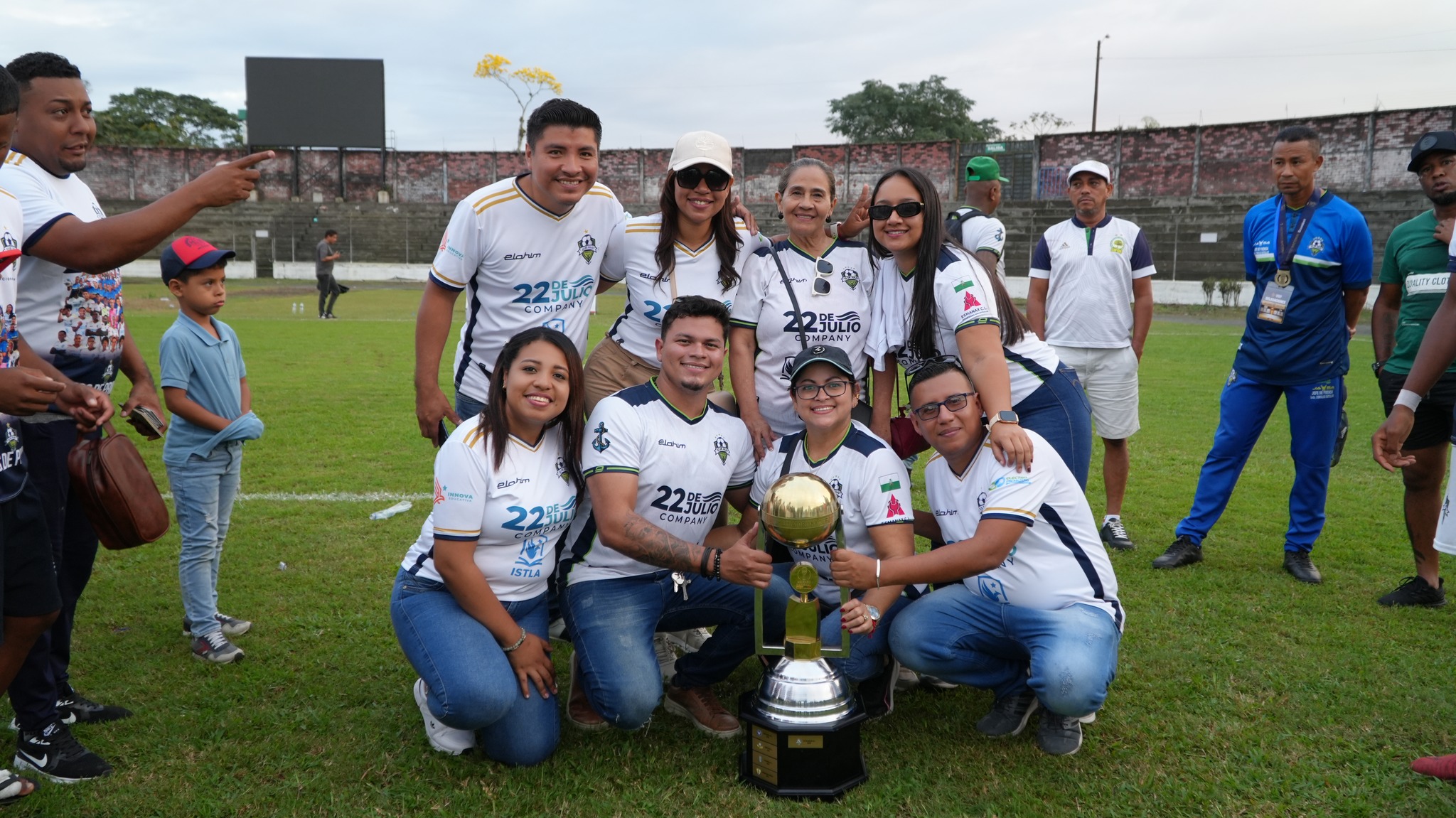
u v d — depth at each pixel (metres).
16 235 2.70
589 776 3.09
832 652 3.12
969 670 3.41
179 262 3.85
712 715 3.45
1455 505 3.40
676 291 3.84
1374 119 29.97
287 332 17.83
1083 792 2.97
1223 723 3.41
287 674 3.79
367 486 6.79
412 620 3.20
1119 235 5.62
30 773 3.03
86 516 3.20
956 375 3.25
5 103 2.54
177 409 3.78
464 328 4.05
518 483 3.17
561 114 3.55
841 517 3.13
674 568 3.10
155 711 3.47
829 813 2.87
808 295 3.80
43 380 2.60
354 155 45.41
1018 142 38.00
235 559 5.17
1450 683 3.72
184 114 69.94
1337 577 5.02
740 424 3.52
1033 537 3.29
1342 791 2.96
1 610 2.68
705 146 3.55
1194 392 11.56
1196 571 5.15
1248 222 5.30
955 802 2.92
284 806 2.88
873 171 39.69
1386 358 4.99
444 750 3.21
